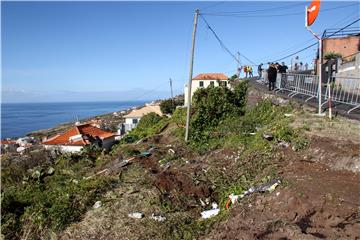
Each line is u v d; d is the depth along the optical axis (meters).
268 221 7.12
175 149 15.75
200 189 10.43
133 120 61.94
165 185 11.20
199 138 16.52
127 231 8.94
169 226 8.88
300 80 18.50
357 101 13.43
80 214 10.39
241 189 9.45
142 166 14.09
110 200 10.92
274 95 17.38
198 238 8.05
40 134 80.94
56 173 17.70
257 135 12.80
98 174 14.60
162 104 50.06
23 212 11.52
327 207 6.98
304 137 10.45
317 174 8.54
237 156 12.05
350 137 9.83
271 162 10.16
